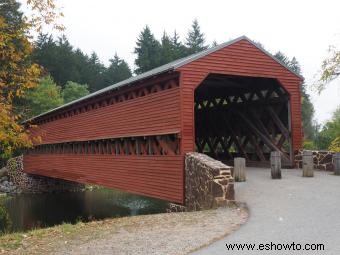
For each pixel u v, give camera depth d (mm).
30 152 31625
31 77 11117
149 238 6984
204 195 10672
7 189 32844
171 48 60625
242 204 9375
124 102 16203
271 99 16156
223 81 16359
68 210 24234
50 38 58531
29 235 8258
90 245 6867
